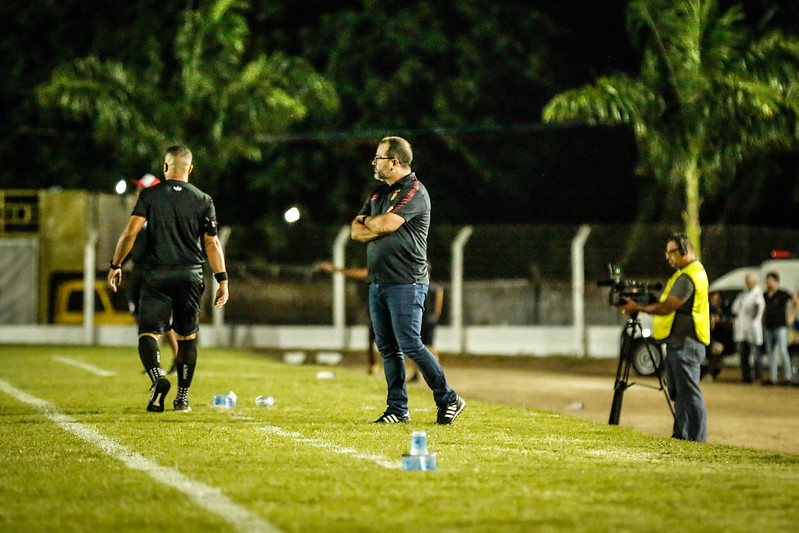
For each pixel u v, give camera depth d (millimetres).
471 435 25688
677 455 23141
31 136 113625
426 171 115125
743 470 20938
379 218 26344
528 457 21969
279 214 113750
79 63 93000
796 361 59750
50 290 96188
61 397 35219
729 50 73625
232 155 95438
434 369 27516
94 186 111000
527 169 117375
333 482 18469
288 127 109375
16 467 20000
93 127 107125
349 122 113875
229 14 93500
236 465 20266
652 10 73312
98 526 15047
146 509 16156
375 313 27781
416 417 29984
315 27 117188
